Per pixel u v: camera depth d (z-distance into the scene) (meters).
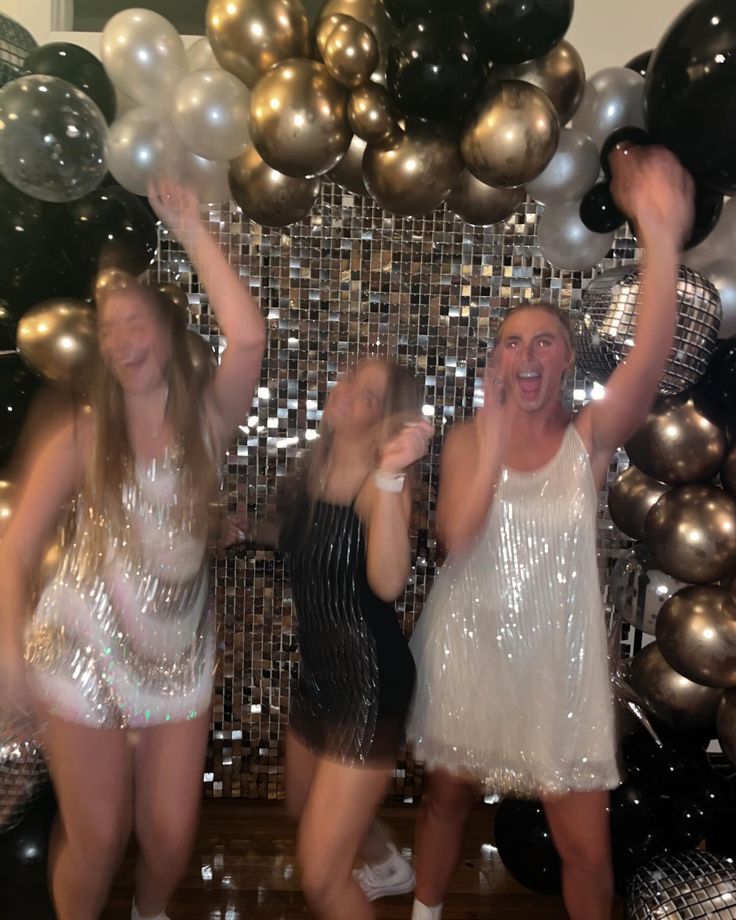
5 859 1.65
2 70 1.83
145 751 1.52
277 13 1.61
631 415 1.50
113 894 1.99
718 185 1.54
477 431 1.58
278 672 2.54
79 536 1.45
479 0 1.51
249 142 1.71
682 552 1.67
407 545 1.48
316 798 1.45
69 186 1.69
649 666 1.87
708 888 1.60
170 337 1.49
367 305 2.46
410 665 1.50
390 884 2.01
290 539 1.56
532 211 2.42
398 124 1.61
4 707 1.56
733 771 2.13
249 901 2.01
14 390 1.83
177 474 1.47
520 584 1.52
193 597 1.51
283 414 2.49
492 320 2.46
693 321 1.60
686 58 1.44
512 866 1.93
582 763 1.50
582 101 1.75
